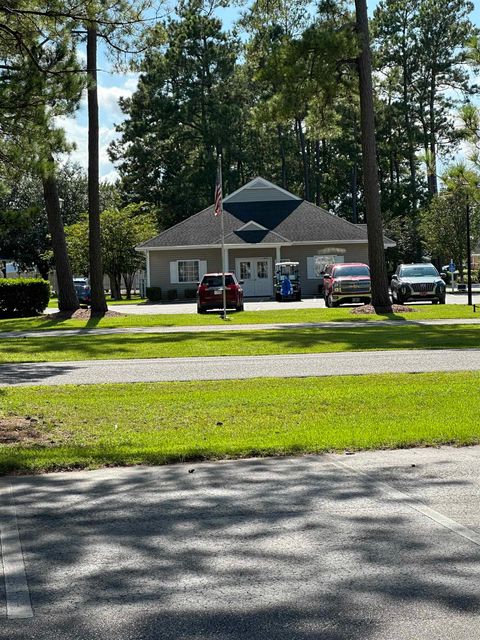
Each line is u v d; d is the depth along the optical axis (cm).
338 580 483
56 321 3062
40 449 861
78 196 7112
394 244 4928
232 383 1345
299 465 780
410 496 662
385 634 411
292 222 5188
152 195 7581
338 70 2912
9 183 1588
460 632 412
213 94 7231
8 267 9075
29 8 1423
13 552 545
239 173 7800
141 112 7362
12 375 1550
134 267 5775
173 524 601
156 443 890
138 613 443
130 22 1541
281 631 416
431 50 7169
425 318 2744
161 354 1877
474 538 554
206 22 7112
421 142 7281
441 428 917
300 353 1827
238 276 5103
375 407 1077
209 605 451
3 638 415
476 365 1517
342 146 7431
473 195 1972
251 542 555
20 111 1402
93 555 537
